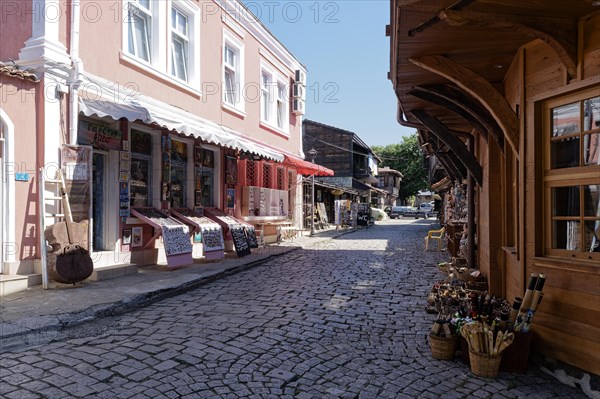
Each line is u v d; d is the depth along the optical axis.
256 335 4.63
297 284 7.54
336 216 21.75
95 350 4.07
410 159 54.12
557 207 3.85
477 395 3.27
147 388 3.28
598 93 3.38
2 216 6.12
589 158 3.54
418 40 4.03
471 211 7.89
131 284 6.75
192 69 10.51
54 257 6.21
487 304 4.16
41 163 6.44
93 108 6.93
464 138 9.66
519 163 4.18
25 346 4.14
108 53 7.80
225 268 8.63
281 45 15.91
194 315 5.41
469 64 4.84
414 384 3.45
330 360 3.96
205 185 11.21
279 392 3.29
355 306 5.94
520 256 4.12
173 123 7.50
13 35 6.69
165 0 9.46
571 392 3.34
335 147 32.66
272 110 15.51
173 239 8.39
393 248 13.83
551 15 3.43
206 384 3.39
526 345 3.65
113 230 8.00
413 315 5.48
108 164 8.05
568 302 3.54
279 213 15.26
